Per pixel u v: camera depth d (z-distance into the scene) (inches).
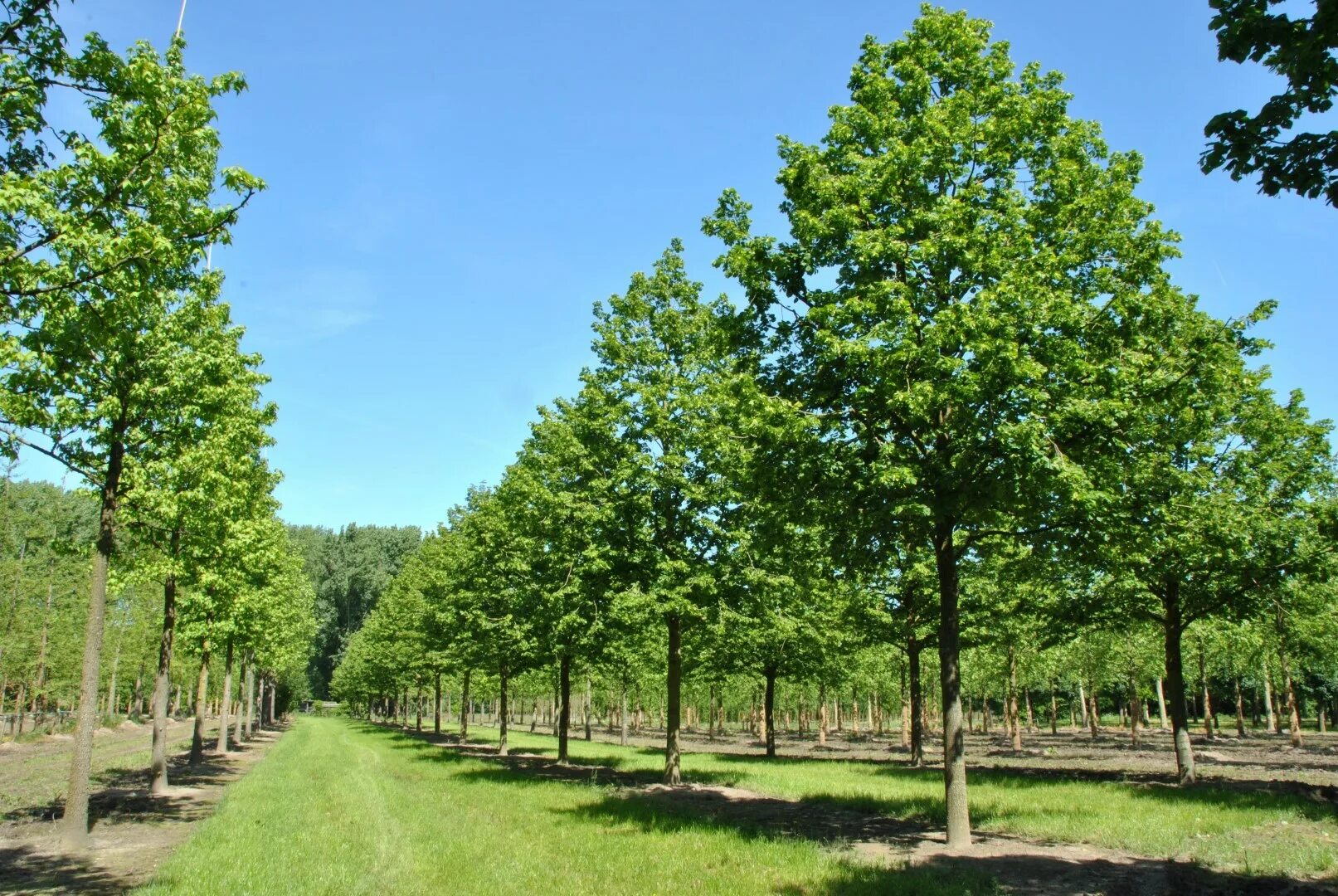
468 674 1720.0
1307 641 1106.7
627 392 856.9
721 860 435.5
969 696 2071.9
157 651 2096.5
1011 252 461.4
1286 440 715.4
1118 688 2235.5
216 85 398.9
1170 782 783.1
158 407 549.6
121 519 553.6
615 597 799.7
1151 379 475.5
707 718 3164.4
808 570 727.1
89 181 357.1
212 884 383.9
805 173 529.0
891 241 464.4
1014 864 416.2
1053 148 498.6
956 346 456.8
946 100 505.7
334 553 4072.3
